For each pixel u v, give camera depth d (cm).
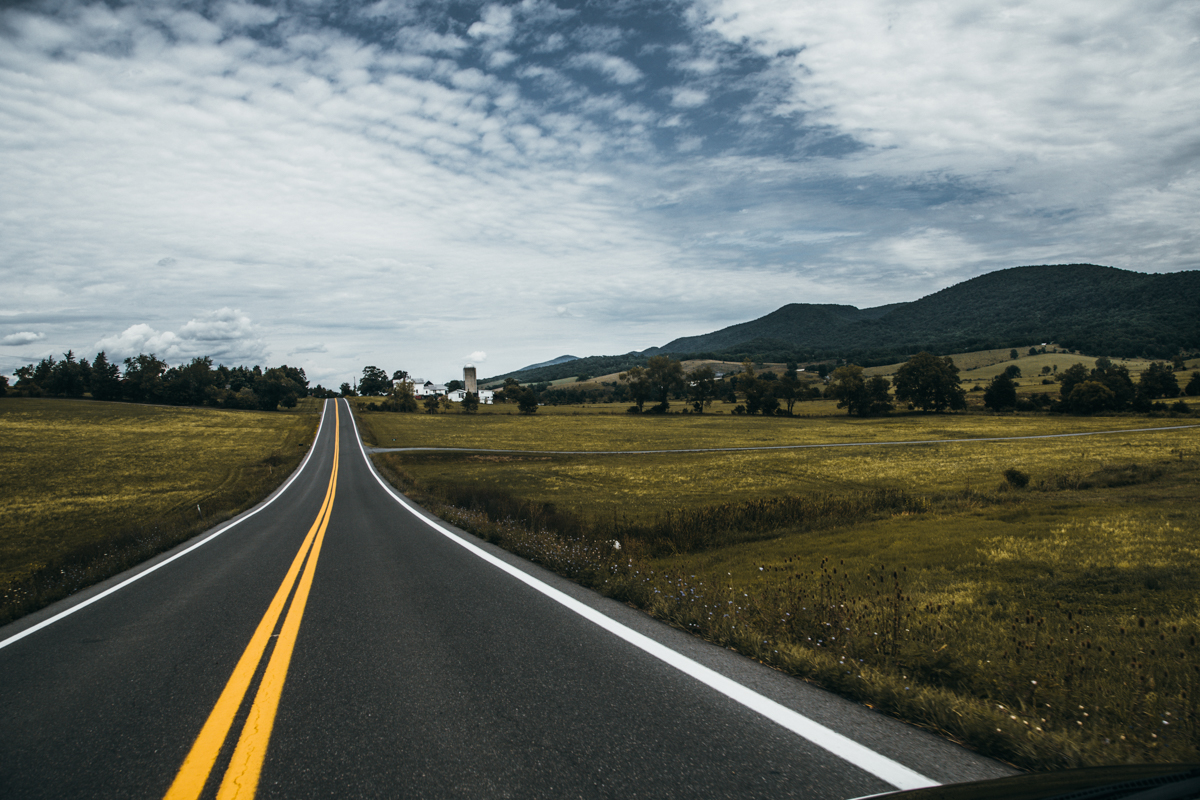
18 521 3309
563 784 255
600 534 1554
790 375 12875
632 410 13075
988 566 1101
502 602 618
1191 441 5347
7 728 355
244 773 278
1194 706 361
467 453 6550
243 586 790
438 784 261
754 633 454
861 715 320
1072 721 337
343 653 466
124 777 283
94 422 9169
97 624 630
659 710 330
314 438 8181
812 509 1903
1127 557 1088
